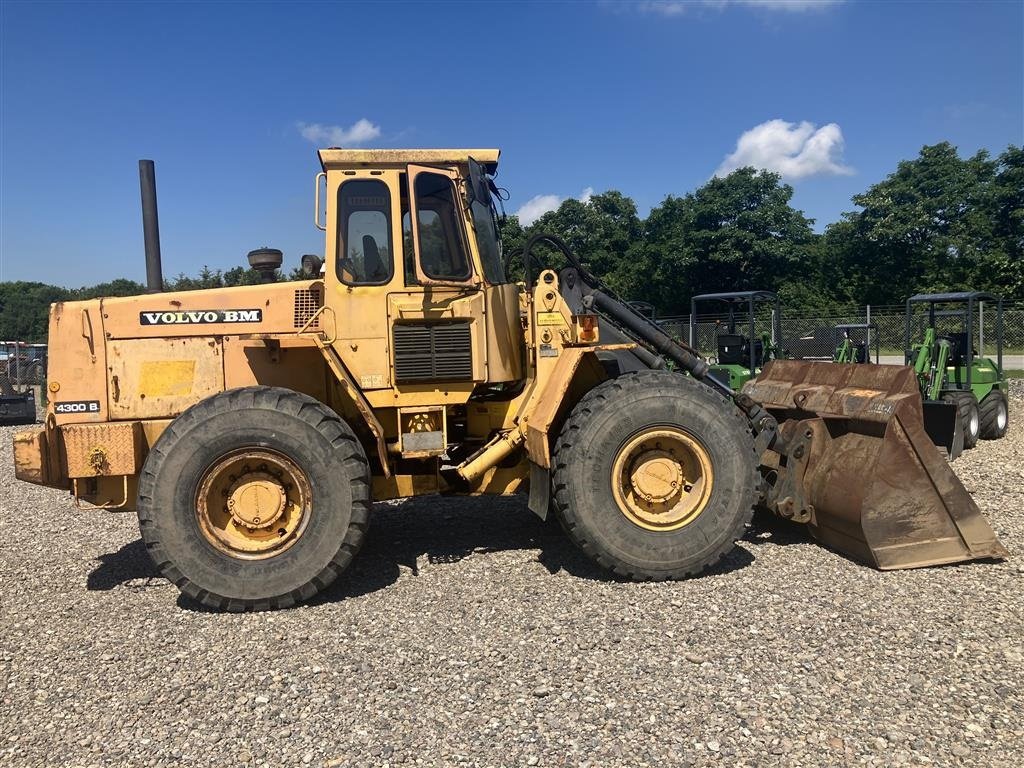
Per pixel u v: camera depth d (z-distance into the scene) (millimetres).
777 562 4438
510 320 4699
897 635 3355
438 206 4559
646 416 4141
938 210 34625
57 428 4301
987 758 2426
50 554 5211
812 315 27656
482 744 2580
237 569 3891
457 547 4977
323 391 4637
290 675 3162
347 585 4277
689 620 3594
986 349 22797
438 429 4566
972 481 6719
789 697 2832
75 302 4457
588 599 3926
